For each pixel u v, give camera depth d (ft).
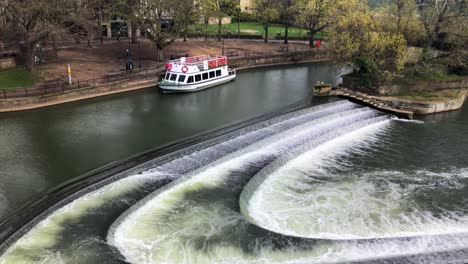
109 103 194.90
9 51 224.12
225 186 118.93
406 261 88.79
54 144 143.23
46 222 96.63
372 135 169.48
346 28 220.02
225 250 91.76
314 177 133.18
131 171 120.47
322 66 306.96
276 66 304.91
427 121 187.21
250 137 152.35
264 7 367.86
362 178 133.28
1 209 100.73
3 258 85.25
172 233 96.84
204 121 171.53
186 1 249.55
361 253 91.45
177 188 116.57
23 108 180.55
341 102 201.16
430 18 232.12
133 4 251.39
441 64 229.86
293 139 155.74
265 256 90.02
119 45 297.33
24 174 119.65
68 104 190.70
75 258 85.51
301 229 105.29
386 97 205.98
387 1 277.03
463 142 163.32
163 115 178.70
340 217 111.45
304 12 336.90
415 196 123.24
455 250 93.35
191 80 221.25
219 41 353.10
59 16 209.46
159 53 263.08
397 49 207.72
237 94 218.18
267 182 128.57
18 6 196.13
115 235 94.43
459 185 129.90
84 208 103.14
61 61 240.94
